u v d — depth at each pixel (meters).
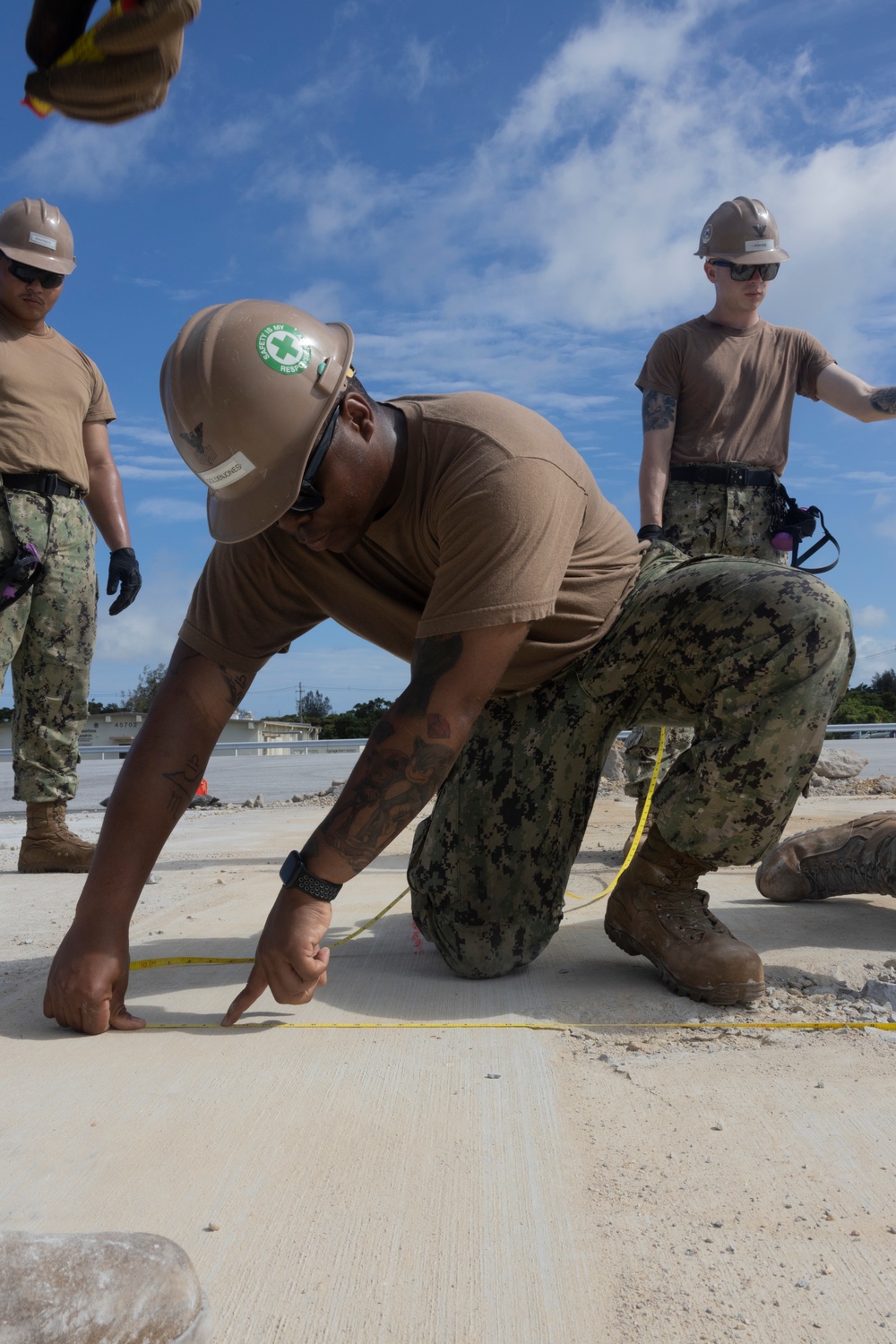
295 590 2.23
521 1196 1.29
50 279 3.95
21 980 2.36
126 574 4.39
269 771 13.96
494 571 1.84
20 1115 1.55
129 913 2.02
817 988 2.21
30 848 4.24
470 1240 1.19
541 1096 1.61
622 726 2.35
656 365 3.77
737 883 3.53
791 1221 1.22
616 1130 1.48
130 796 2.08
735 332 3.74
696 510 3.73
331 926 2.97
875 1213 1.24
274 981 1.89
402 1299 1.08
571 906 3.21
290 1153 1.41
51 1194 1.30
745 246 3.61
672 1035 1.90
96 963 1.94
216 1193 1.30
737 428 3.73
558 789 2.30
